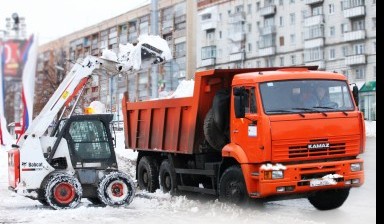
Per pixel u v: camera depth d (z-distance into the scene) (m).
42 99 33.12
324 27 59.69
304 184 10.66
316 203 12.16
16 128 27.55
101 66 13.66
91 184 12.86
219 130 12.36
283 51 64.19
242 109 11.12
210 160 13.15
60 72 34.28
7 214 11.91
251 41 68.12
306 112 10.94
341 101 11.31
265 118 10.70
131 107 16.36
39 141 12.49
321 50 59.69
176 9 33.78
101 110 14.23
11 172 12.73
